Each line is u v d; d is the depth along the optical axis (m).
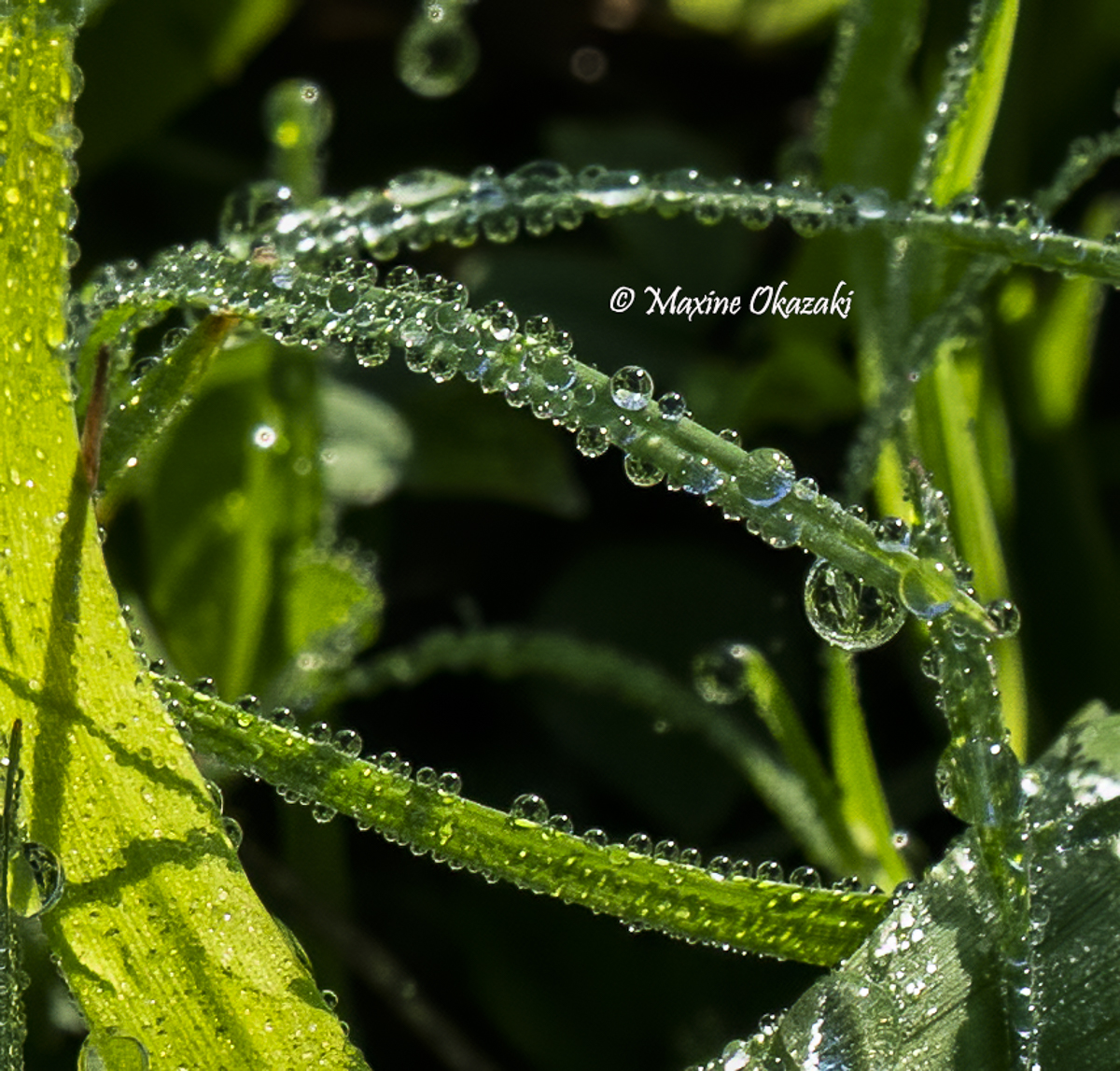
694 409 0.20
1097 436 0.20
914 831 0.17
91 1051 0.14
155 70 0.20
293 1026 0.14
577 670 0.16
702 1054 0.16
